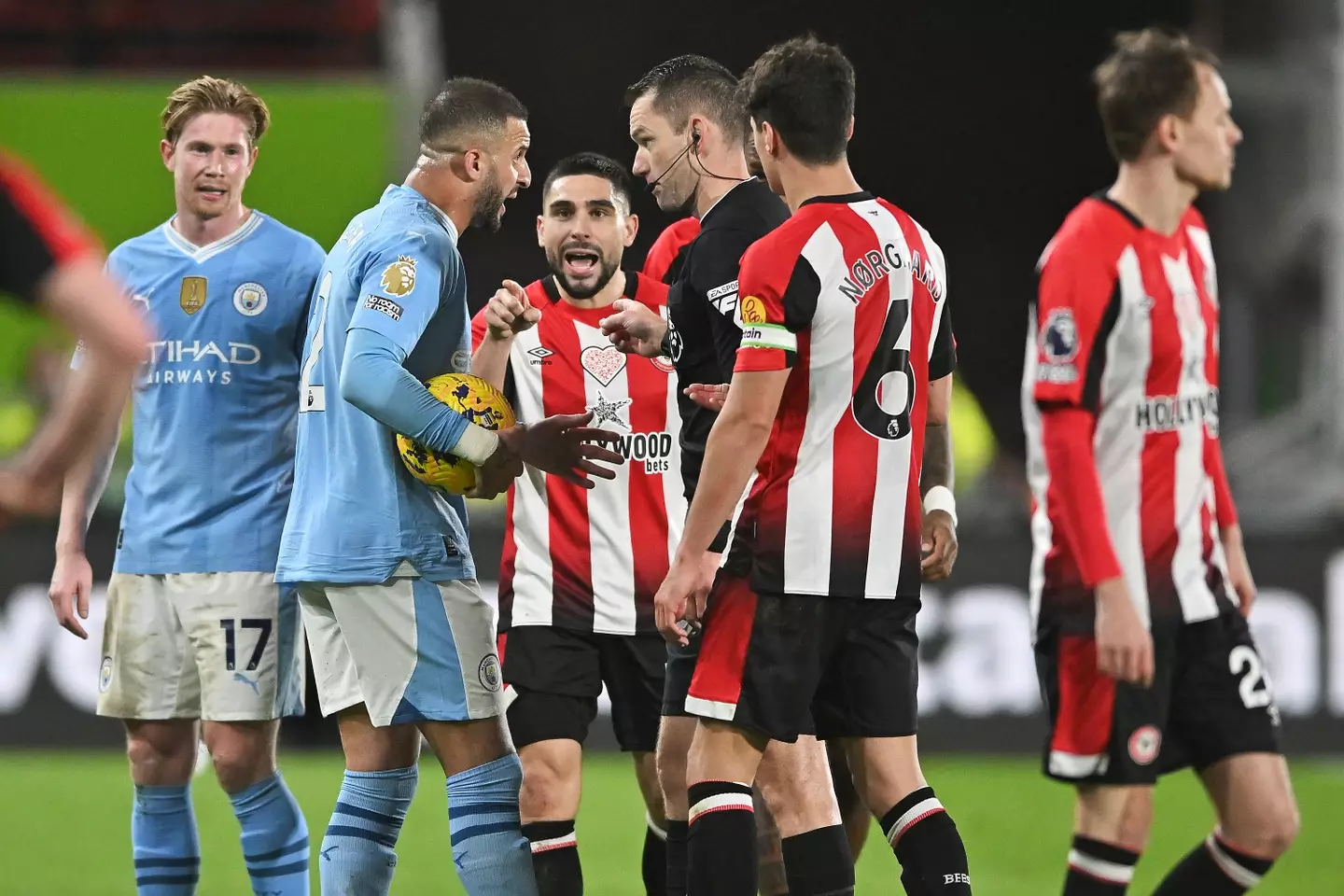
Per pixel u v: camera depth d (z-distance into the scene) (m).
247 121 14.93
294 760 29.23
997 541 28.53
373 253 12.40
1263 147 44.06
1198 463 13.30
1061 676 13.46
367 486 12.55
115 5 42.06
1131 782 13.25
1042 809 24.78
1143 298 13.02
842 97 11.62
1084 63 56.91
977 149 57.78
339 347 12.72
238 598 14.41
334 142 36.81
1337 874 20.47
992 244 58.34
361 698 12.77
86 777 26.97
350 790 13.03
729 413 11.17
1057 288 13.11
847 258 11.30
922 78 57.31
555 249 15.78
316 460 12.87
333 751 30.20
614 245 15.79
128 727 14.86
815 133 11.57
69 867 20.88
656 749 14.78
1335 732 27.50
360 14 42.56
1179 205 13.26
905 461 11.67
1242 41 45.38
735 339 12.21
